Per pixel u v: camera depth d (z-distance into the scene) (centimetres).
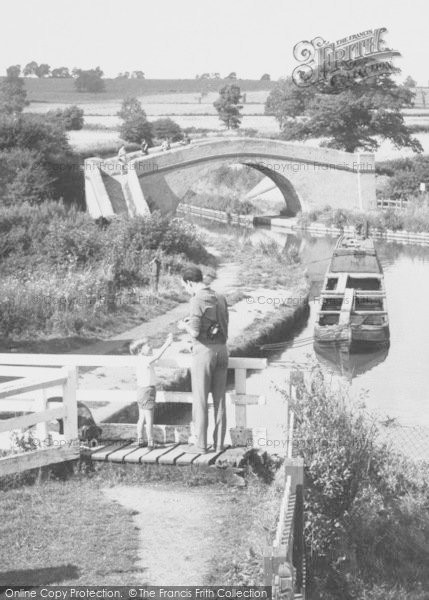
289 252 4991
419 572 1089
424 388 2455
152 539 959
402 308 3728
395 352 2964
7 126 5709
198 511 1031
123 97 19800
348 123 8819
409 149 10025
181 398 1188
